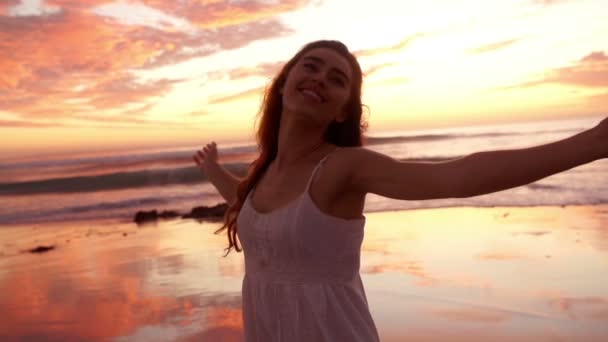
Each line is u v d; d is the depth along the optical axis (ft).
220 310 17.81
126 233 37.99
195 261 25.80
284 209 5.43
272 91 6.95
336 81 6.00
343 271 5.42
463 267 21.49
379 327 15.16
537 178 4.25
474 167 4.37
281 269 5.48
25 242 37.40
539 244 24.79
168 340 15.33
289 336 5.40
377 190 5.13
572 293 17.48
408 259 23.34
